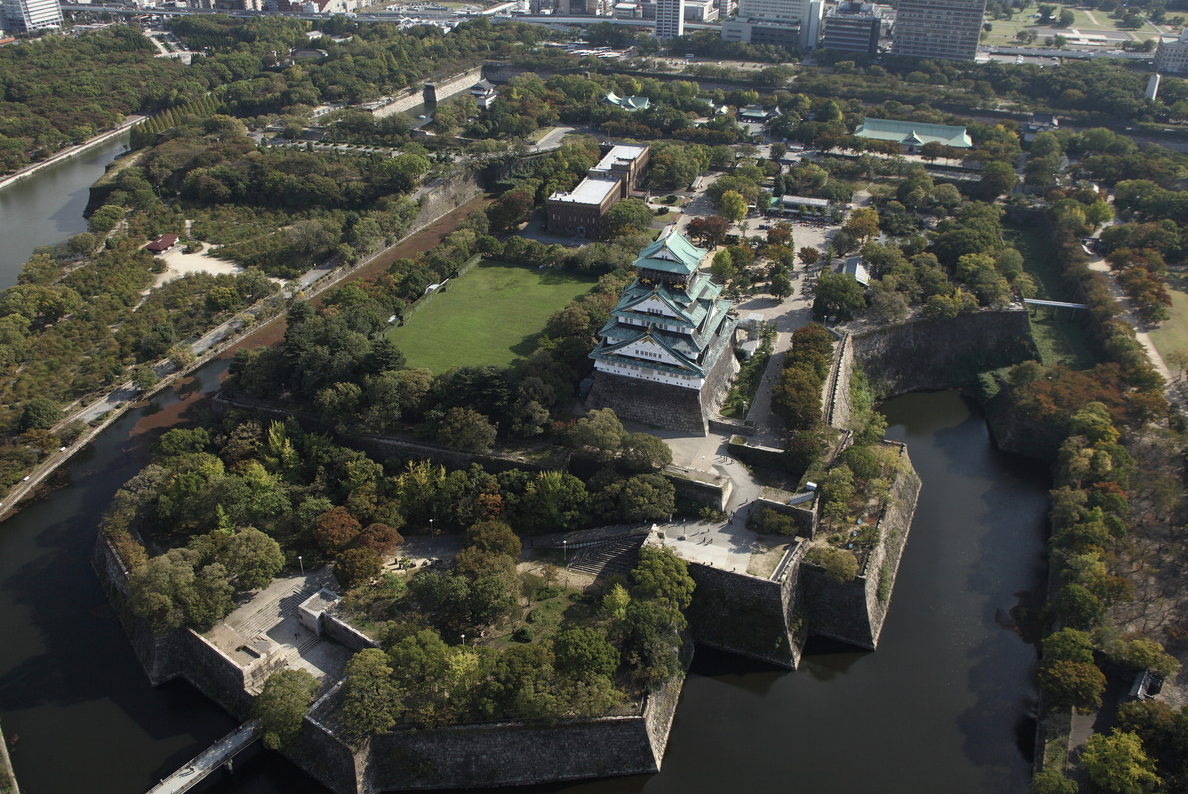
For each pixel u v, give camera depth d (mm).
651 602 158625
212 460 199250
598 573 177000
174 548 183500
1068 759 142750
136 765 148125
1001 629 174000
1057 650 154375
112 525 184875
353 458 198875
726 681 164375
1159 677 151625
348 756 141875
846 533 181250
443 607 166875
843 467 186750
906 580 185875
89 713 157375
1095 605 160375
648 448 188750
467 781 146000
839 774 146500
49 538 197625
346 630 162250
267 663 157875
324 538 176750
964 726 154875
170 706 159625
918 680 163875
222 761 145125
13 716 156375
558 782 146625
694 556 174125
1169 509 186625
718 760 149000
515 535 181375
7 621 176125
